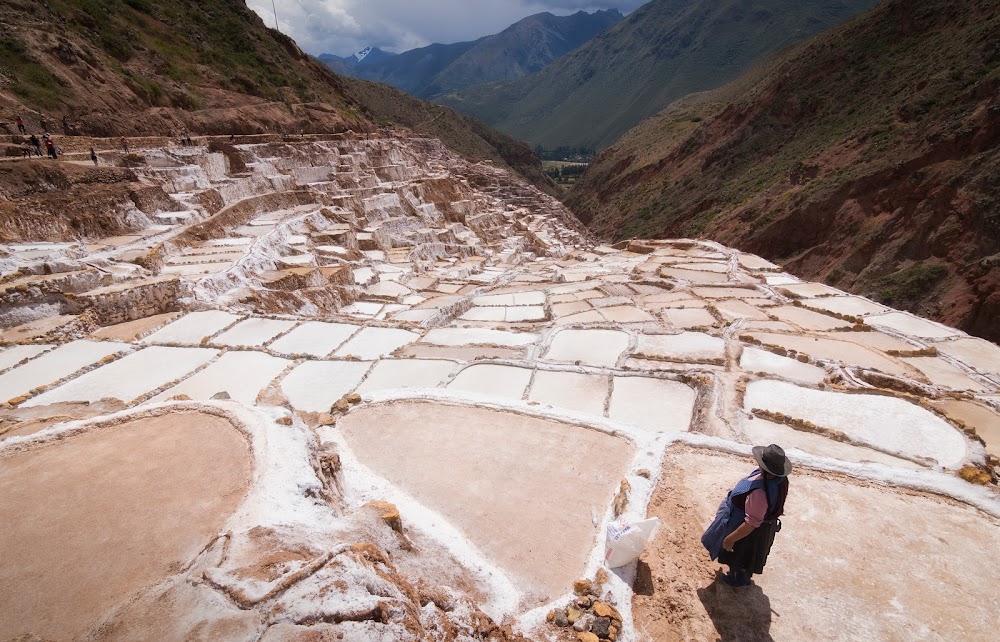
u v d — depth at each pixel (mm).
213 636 4012
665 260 35094
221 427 7609
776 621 5301
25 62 33156
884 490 7082
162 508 5855
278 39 76125
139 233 25781
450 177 68000
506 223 67312
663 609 5539
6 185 21938
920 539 6242
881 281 39031
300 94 64500
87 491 6207
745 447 8180
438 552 6336
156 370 14703
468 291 31141
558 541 6637
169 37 53312
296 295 23844
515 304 25797
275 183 41875
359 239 40062
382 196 49625
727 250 36688
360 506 6621
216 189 34500
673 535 6434
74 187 24656
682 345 17344
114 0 49969
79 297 17969
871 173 44969
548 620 5477
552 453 8453
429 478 7934
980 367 17125
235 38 63938
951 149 40500
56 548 5281
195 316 19234
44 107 31906
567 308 24328
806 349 17297
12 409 11344
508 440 8844
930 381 15328
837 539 6273
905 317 21891
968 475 7184
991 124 38438
